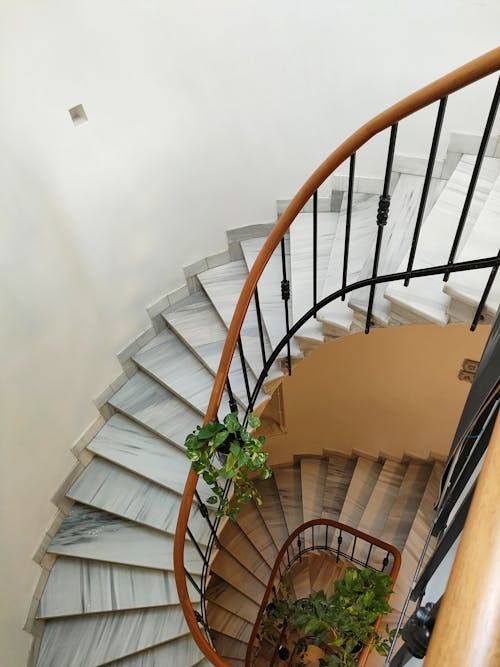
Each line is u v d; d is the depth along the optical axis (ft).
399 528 17.90
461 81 6.16
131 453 13.25
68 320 11.89
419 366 16.17
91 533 12.76
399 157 12.74
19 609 11.71
